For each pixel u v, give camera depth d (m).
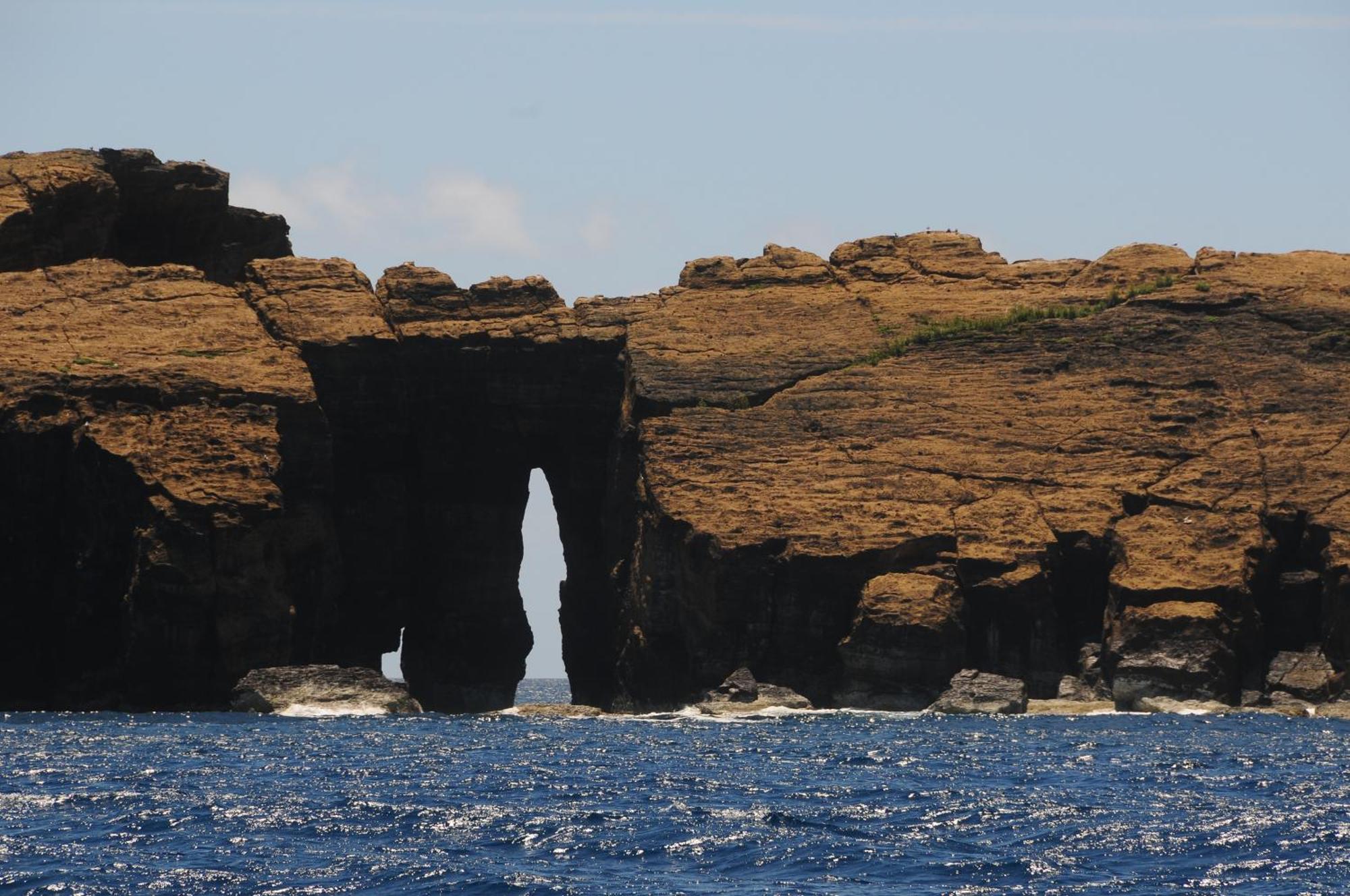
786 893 189.00
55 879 193.25
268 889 189.75
